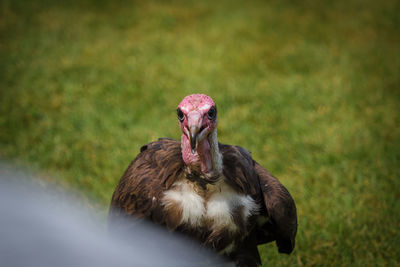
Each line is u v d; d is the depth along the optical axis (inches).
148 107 509.7
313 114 497.7
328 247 307.3
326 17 837.8
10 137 435.5
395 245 303.7
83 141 434.3
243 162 218.5
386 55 674.8
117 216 223.6
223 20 806.5
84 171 390.9
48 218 161.0
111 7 868.6
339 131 458.6
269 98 535.8
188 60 640.4
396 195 360.5
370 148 428.5
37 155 407.2
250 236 226.7
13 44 684.7
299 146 434.0
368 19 829.8
